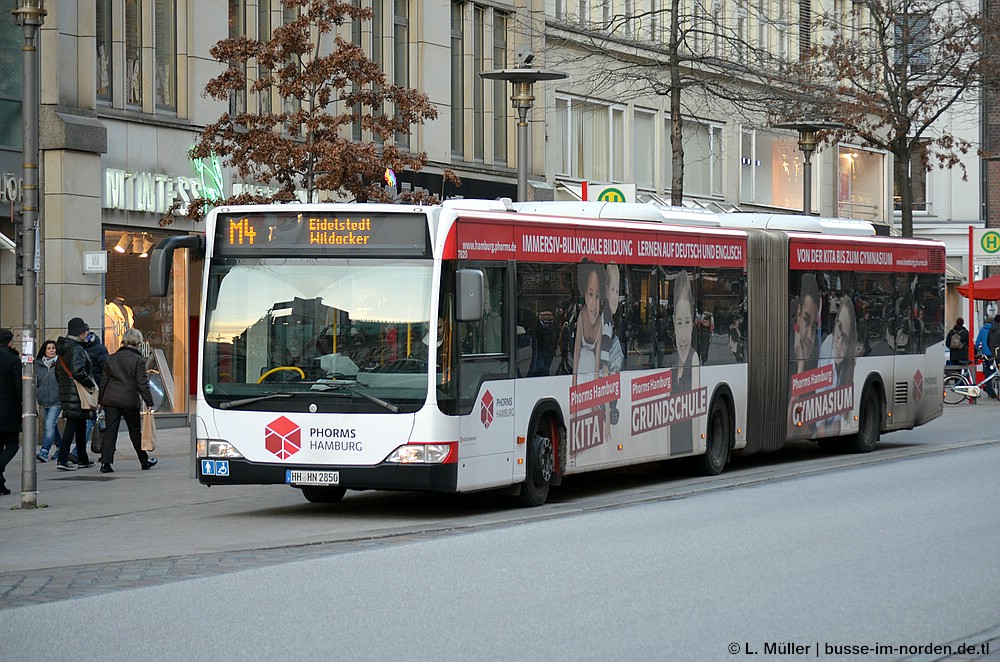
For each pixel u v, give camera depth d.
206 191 32.72
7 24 28.95
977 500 18.44
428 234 17.33
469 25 40.88
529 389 18.84
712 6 51.16
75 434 25.78
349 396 17.28
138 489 21.66
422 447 17.09
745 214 26.12
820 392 26.19
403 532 16.33
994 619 10.73
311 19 26.39
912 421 29.17
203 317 17.89
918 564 13.23
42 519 18.09
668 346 22.08
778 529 15.77
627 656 9.49
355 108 36.69
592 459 20.22
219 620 10.92
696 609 11.10
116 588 12.52
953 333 48.06
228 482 17.70
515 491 19.00
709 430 23.28
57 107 29.31
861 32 51.50
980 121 66.38
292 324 17.58
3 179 28.69
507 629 10.40
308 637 10.22
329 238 17.56
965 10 48.38
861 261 27.47
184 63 32.47
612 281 20.77
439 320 17.23
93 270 29.12
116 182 30.47
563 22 43.91
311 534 16.44
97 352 25.95
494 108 42.69
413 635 10.23
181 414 32.81
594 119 47.19
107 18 30.78
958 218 67.19
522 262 18.77
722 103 52.78
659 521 16.80
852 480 21.45
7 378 20.11
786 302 25.30
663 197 50.06
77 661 9.59
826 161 61.41
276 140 25.73
